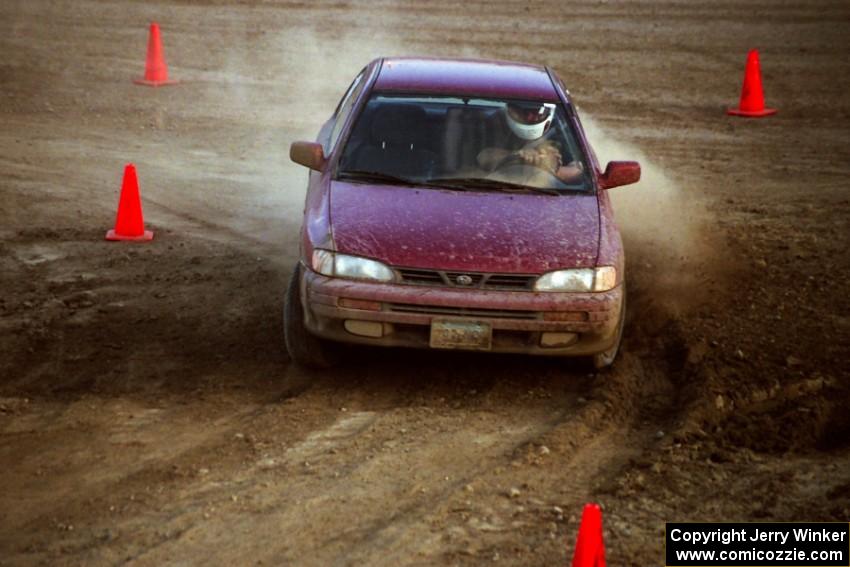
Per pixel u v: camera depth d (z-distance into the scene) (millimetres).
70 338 20438
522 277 17922
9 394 18141
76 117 39375
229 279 23984
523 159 20297
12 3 59156
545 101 21375
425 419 17656
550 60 50562
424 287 17812
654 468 16031
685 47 53969
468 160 20188
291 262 25297
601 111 42562
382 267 17875
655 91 46062
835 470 16266
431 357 20125
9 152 34344
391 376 19328
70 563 13203
